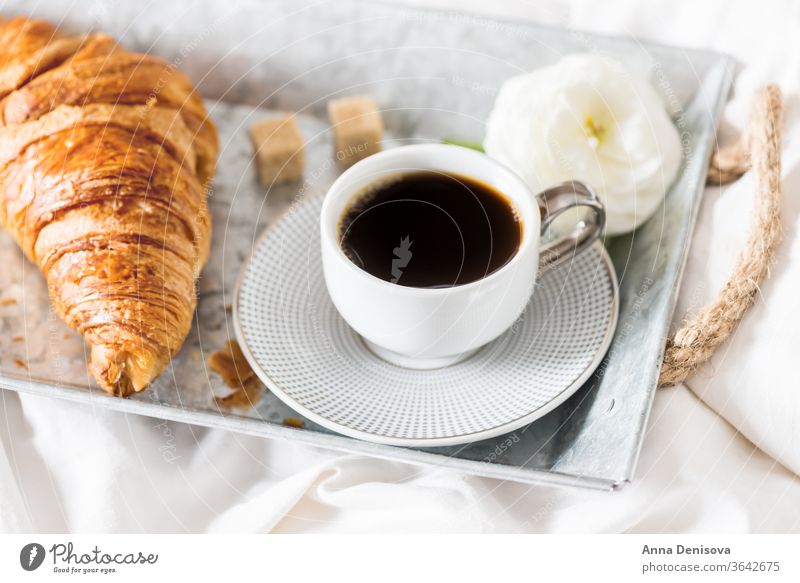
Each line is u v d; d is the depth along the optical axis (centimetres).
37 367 42
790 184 42
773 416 39
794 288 40
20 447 40
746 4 48
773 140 43
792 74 46
